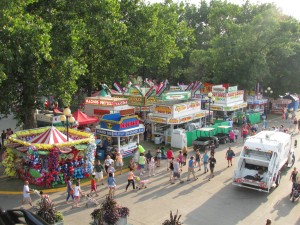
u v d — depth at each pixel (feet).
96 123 96.37
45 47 68.18
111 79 120.37
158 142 98.02
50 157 63.57
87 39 93.45
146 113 113.39
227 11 174.19
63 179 65.16
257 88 167.12
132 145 85.97
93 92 137.39
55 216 42.29
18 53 66.03
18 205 55.47
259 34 144.15
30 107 80.33
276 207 56.54
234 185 66.49
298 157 88.53
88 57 110.52
